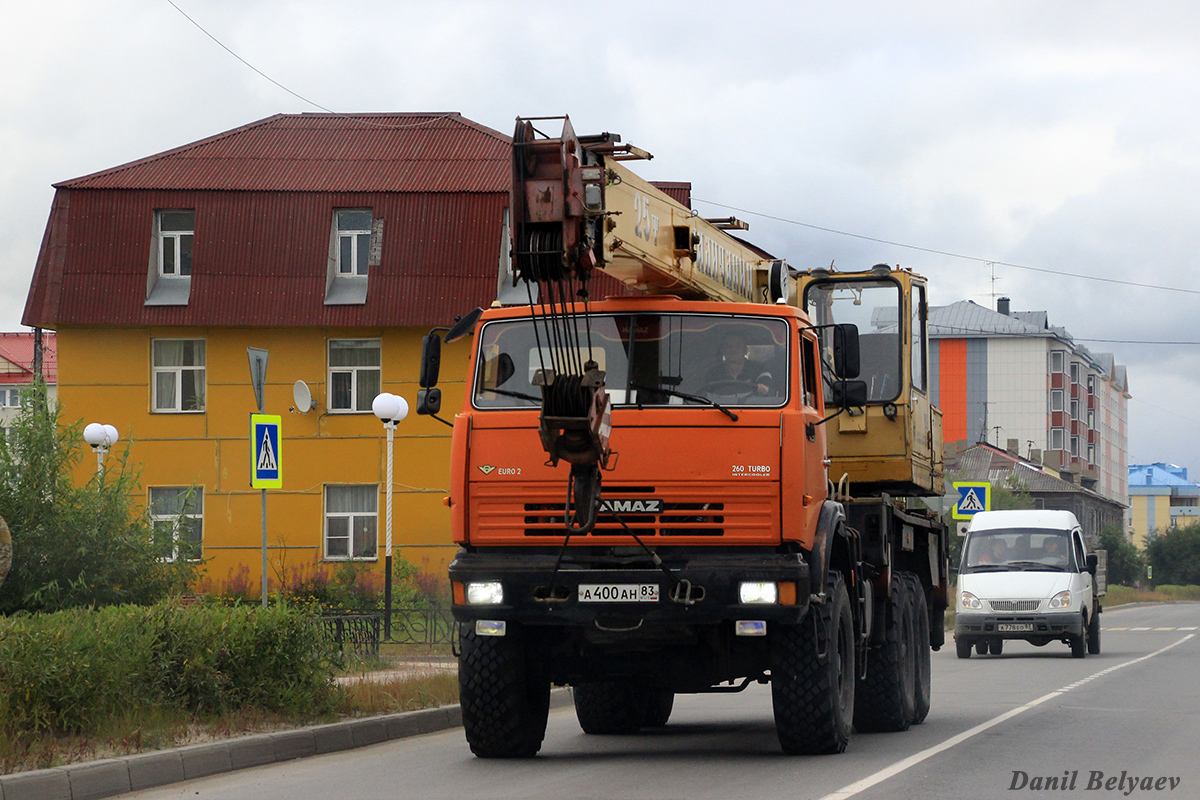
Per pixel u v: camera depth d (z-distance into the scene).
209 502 68.25
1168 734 24.52
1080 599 54.34
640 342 20.62
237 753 20.52
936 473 31.31
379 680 29.02
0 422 39.50
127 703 20.62
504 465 20.20
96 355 68.56
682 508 19.77
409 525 67.38
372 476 67.81
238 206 67.06
